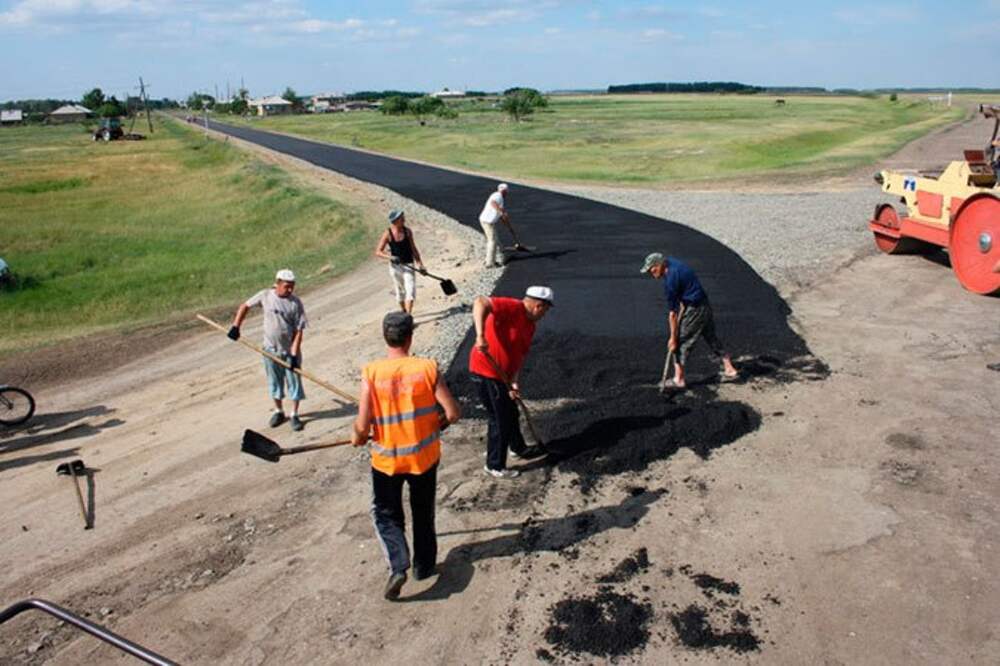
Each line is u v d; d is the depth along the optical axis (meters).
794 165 29.12
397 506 4.67
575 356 8.42
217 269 18.39
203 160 49.50
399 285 11.24
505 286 12.15
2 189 36.16
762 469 5.87
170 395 9.34
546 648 4.16
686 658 4.02
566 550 5.01
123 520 6.05
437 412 4.59
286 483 6.33
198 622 4.64
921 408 6.75
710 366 7.97
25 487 6.92
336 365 9.56
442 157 41.81
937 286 10.77
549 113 94.19
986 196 9.96
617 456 6.14
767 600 4.40
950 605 4.26
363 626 4.46
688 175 30.88
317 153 46.44
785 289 10.96
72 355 11.56
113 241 22.80
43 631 4.72
